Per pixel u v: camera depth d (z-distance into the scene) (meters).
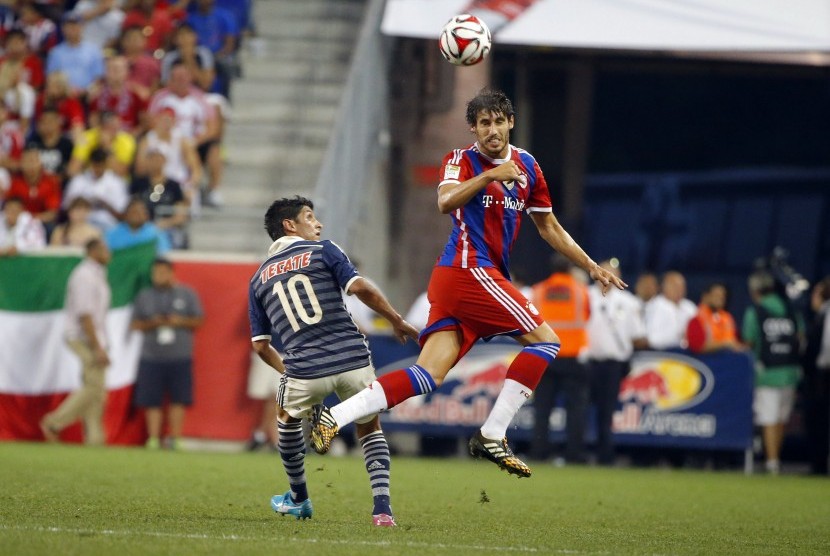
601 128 89.75
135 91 63.44
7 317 53.59
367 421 22.78
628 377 52.12
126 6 69.94
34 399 53.41
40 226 57.53
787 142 87.75
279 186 61.47
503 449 22.28
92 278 52.22
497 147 22.47
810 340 54.47
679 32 57.66
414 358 51.97
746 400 51.53
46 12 69.62
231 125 63.59
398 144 65.38
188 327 52.19
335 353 21.98
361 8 69.50
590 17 57.94
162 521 22.50
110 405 52.91
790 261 82.88
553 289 49.94
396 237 65.25
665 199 86.31
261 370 52.09
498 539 21.45
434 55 65.19
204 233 58.91
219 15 66.56
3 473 34.03
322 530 21.58
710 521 27.66
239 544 18.94
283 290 22.23
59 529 20.50
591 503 31.72
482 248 22.56
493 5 58.50
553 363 49.88
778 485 42.28
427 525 23.86
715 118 88.56
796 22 57.72
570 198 83.94
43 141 60.66
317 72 66.38
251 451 51.72
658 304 55.25
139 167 59.12
